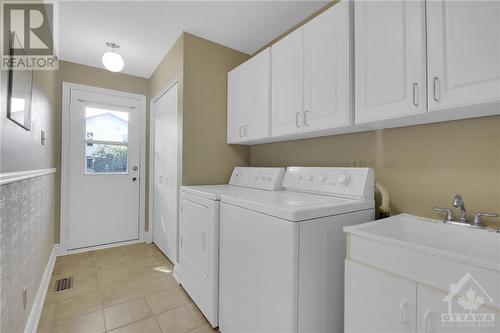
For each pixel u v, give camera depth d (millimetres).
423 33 997
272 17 1959
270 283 1133
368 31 1191
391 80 1102
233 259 1392
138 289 2010
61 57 2686
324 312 1129
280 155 2195
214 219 1537
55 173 2664
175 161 2395
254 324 1222
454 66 913
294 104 1596
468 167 1135
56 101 2697
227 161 2414
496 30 816
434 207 1239
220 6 1831
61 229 2730
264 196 1464
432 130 1258
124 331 1510
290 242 1039
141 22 2033
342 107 1305
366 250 969
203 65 2256
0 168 946
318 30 1438
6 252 1033
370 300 938
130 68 2979
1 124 959
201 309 1665
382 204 1362
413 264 831
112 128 3053
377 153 1495
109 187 3031
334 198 1398
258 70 1932
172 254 2494
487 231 1006
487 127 1079
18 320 1213
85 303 1800
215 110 2330
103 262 2545
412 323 823
